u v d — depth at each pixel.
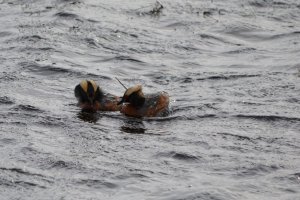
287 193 12.84
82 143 15.46
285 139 15.95
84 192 12.78
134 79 20.86
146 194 12.66
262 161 14.44
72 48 23.34
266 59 23.30
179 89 20.00
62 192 12.76
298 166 14.21
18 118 16.95
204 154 14.84
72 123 16.83
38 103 18.22
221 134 16.23
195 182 13.22
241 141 15.77
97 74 20.97
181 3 29.75
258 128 16.72
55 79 20.38
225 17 28.16
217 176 13.59
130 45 24.16
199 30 26.36
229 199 12.39
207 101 18.78
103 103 18.08
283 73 21.55
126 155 14.74
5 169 13.66
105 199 12.48
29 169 13.73
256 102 18.70
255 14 28.95
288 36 26.17
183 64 22.62
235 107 18.27
